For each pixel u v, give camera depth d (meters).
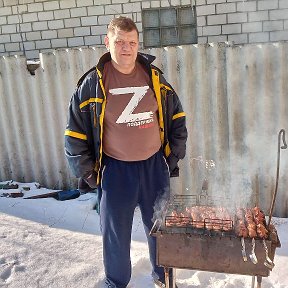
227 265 2.38
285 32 5.85
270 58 3.85
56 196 4.93
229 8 5.93
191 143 4.35
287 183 4.09
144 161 2.75
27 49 6.75
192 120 4.29
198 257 2.40
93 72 2.66
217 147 4.26
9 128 5.06
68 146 2.75
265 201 4.20
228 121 4.15
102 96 2.62
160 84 2.75
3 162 5.21
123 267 2.92
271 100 3.95
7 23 6.73
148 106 2.70
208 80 4.13
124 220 2.79
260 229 2.37
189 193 4.47
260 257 2.30
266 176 4.14
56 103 4.81
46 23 6.56
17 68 4.81
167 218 2.51
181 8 6.09
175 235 2.39
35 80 4.80
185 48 4.11
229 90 4.04
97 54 4.49
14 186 5.04
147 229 2.92
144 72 2.74
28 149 5.10
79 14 6.38
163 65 4.25
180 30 6.19
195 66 4.14
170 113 2.86
